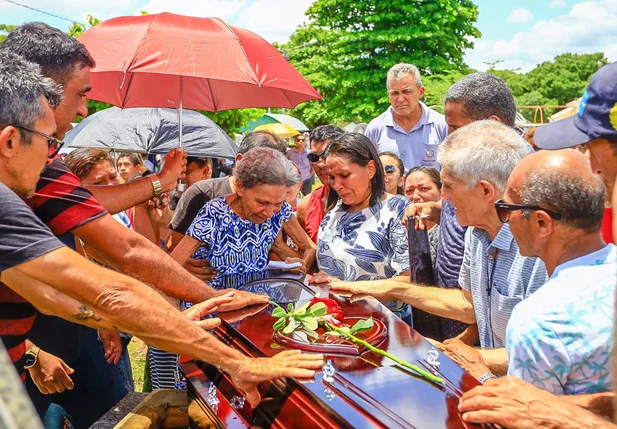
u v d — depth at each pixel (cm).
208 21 326
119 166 611
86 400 351
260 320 234
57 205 232
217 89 408
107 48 308
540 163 192
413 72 546
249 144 434
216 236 316
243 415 198
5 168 179
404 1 2375
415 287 297
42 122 181
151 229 466
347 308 249
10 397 74
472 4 2488
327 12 2586
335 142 330
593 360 170
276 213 336
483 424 156
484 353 239
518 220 196
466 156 239
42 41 226
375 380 179
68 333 291
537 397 159
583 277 177
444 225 317
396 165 459
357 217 335
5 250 167
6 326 211
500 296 245
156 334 181
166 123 612
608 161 209
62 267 171
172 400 271
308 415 171
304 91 330
